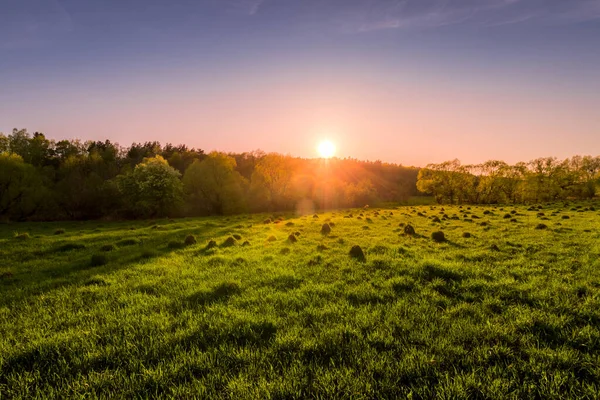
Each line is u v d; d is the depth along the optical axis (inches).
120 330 253.9
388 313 269.3
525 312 262.2
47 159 2701.8
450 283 355.3
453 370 183.0
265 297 327.9
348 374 177.6
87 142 3326.8
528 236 690.2
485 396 159.5
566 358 187.5
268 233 898.1
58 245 698.2
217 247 660.1
